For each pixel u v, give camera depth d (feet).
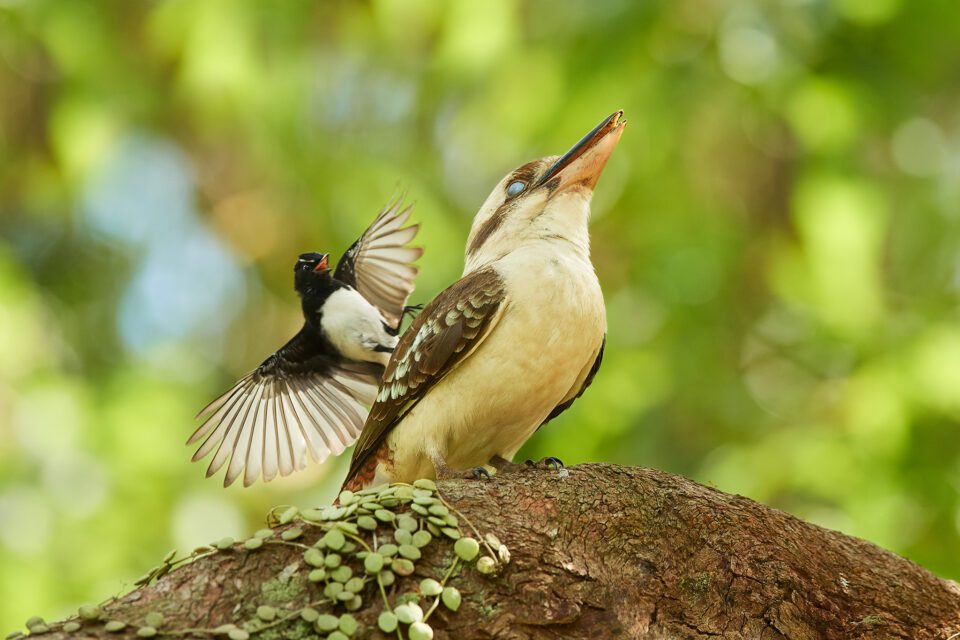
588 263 24.81
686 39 44.98
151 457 46.93
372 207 49.67
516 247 25.29
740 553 20.53
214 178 56.95
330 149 52.31
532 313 23.03
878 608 20.93
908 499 41.06
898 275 49.93
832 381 47.44
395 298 28.94
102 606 17.93
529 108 45.55
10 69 51.52
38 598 43.16
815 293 44.27
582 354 23.56
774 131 48.08
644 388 43.57
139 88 50.88
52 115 51.60
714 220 46.16
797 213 43.16
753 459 42.75
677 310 45.47
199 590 17.97
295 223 55.21
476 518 19.48
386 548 18.49
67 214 54.39
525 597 18.71
